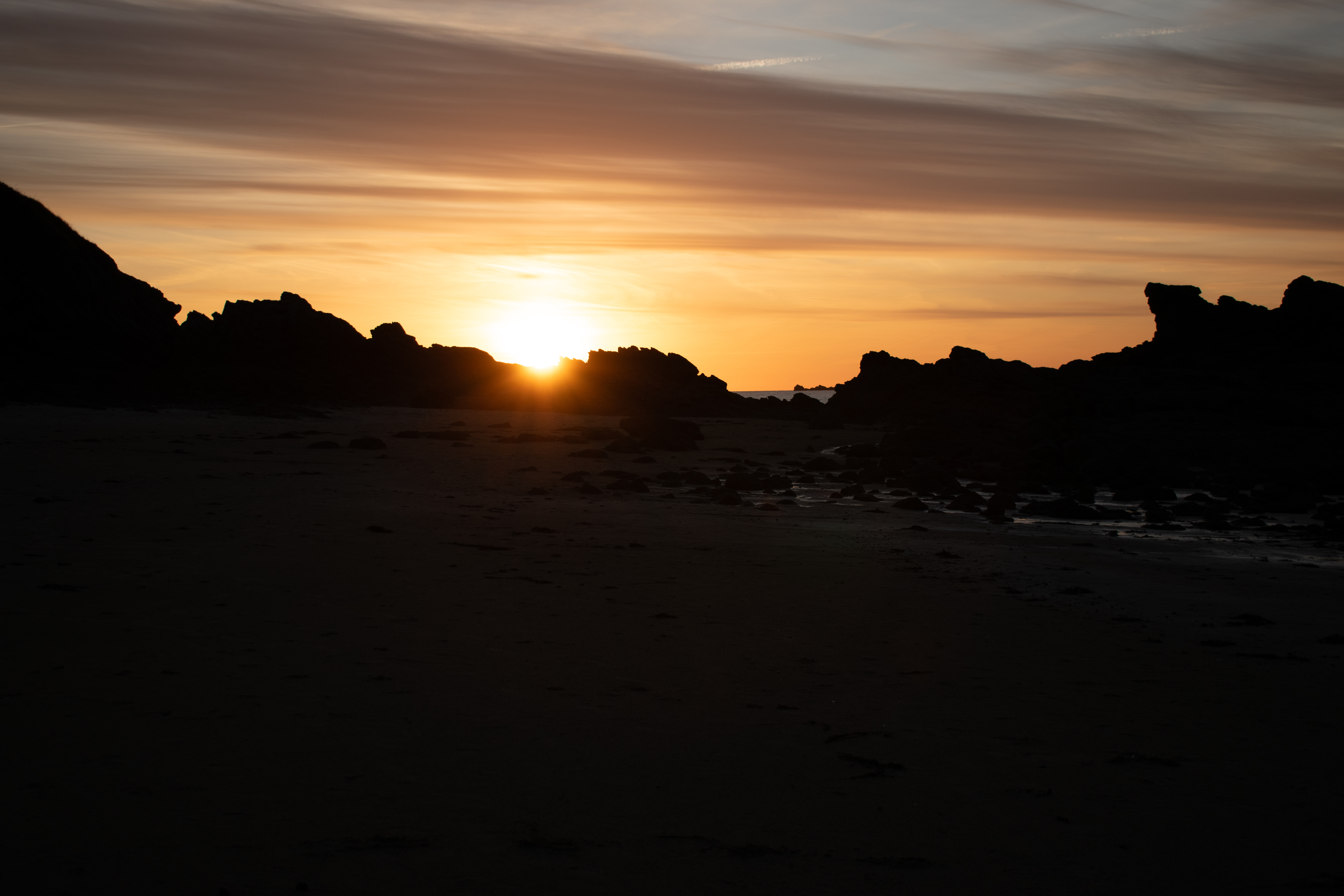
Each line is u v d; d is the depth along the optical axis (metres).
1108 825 5.25
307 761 5.69
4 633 8.09
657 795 5.43
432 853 4.60
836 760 6.11
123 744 5.82
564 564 12.56
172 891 4.14
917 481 26.34
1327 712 7.39
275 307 62.72
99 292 46.34
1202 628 10.38
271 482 20.27
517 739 6.24
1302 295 51.97
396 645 8.37
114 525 13.82
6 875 4.22
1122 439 36.22
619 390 64.62
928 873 4.61
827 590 11.76
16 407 35.84
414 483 21.47
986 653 9.01
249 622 8.83
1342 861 4.87
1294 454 34.22
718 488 23.92
